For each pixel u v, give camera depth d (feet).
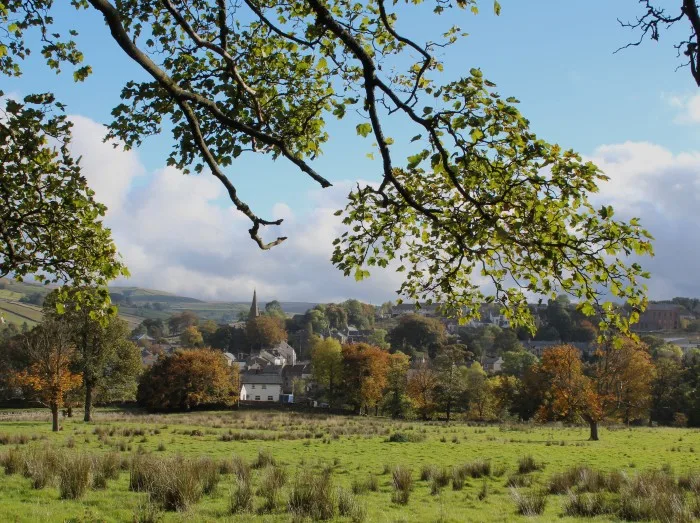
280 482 53.42
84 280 33.60
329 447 103.40
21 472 58.23
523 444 116.88
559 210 20.84
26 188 30.48
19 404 256.73
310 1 16.69
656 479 54.34
